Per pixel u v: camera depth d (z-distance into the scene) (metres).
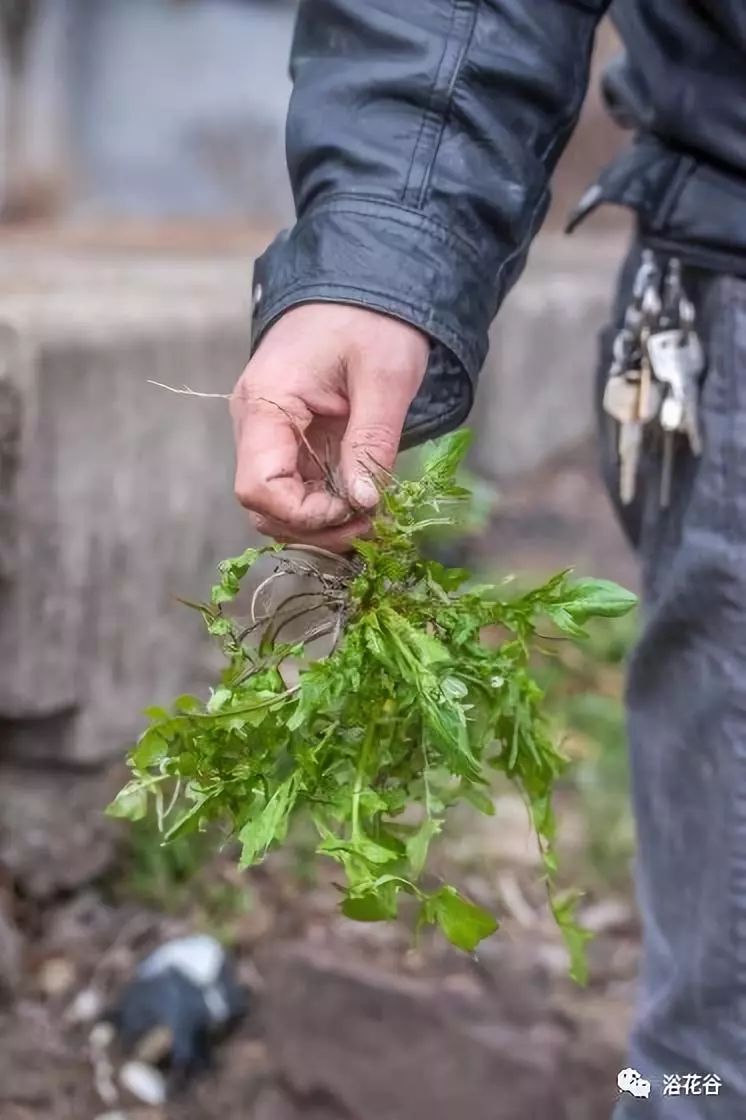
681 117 1.83
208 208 7.73
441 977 2.58
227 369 2.99
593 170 7.79
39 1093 2.41
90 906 2.72
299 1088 2.43
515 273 1.79
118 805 1.69
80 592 2.64
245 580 3.02
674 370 1.83
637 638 1.93
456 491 1.65
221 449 2.97
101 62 7.43
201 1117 2.43
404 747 1.68
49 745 2.71
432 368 1.73
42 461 2.56
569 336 5.46
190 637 2.91
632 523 1.97
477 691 1.69
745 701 1.82
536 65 1.76
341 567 1.68
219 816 1.70
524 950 2.65
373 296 1.70
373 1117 2.40
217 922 2.73
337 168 1.74
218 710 1.62
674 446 1.87
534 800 1.78
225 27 7.63
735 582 1.82
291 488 1.66
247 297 3.38
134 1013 2.50
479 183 1.74
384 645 1.62
